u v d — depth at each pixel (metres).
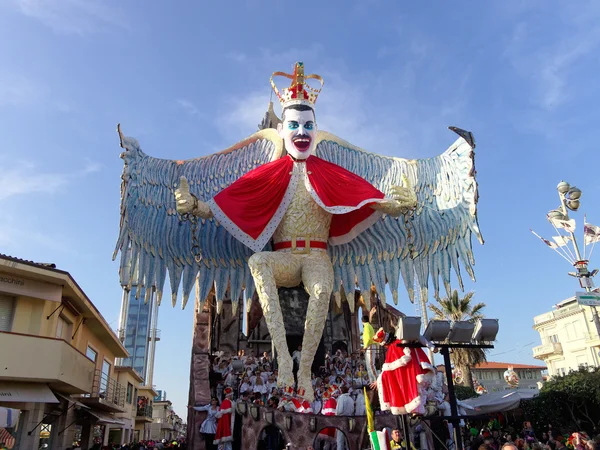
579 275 16.94
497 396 20.03
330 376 15.17
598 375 21.94
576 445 11.14
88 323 23.45
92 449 21.05
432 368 7.19
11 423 10.91
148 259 12.79
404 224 13.82
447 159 13.69
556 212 17.59
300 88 14.07
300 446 9.09
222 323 18.50
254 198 12.88
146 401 50.56
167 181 13.65
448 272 13.12
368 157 14.79
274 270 12.45
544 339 50.91
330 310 18.73
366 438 8.97
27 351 16.42
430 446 10.16
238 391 14.34
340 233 13.71
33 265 17.03
